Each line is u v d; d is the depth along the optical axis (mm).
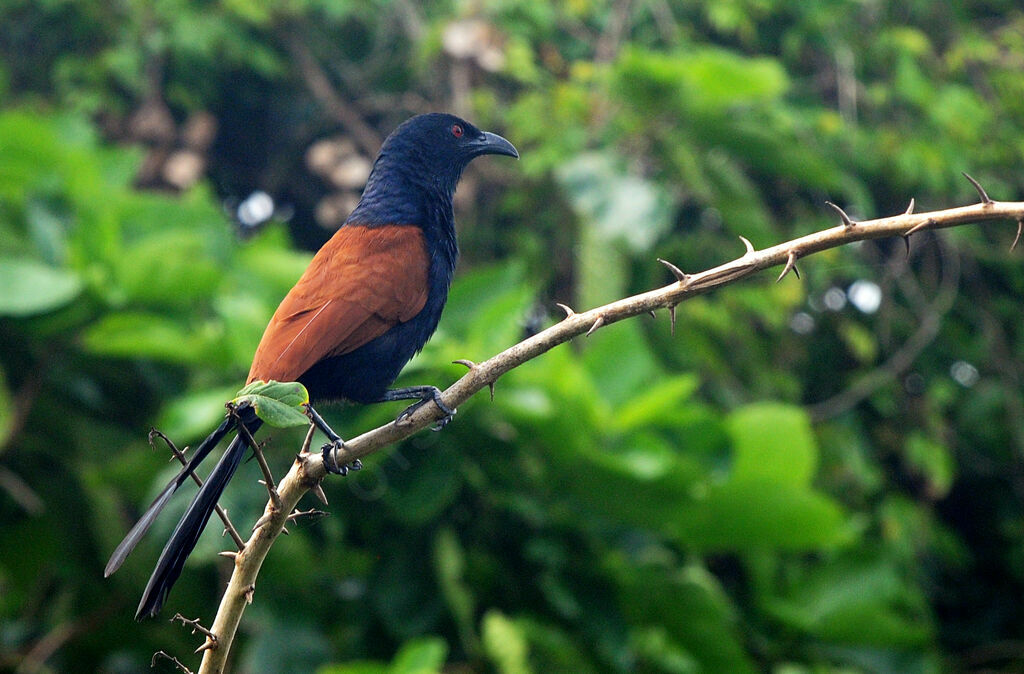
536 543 10078
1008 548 16891
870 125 15695
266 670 10086
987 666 16312
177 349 10203
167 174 14703
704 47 14992
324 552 11070
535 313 14109
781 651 11336
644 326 13516
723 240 14461
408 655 8750
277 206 17578
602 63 14586
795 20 15781
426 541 10508
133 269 10539
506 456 10312
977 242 15992
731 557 13867
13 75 15656
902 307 16062
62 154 11359
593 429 10242
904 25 16297
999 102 16312
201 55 15047
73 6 15125
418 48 14867
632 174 12641
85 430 11133
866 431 15734
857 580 11414
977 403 15992
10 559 11508
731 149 12742
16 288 10102
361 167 14844
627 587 10297
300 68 15844
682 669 10484
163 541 9125
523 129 13375
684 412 10547
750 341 14438
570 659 10008
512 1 14180
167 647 11070
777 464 10570
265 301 11070
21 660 11250
